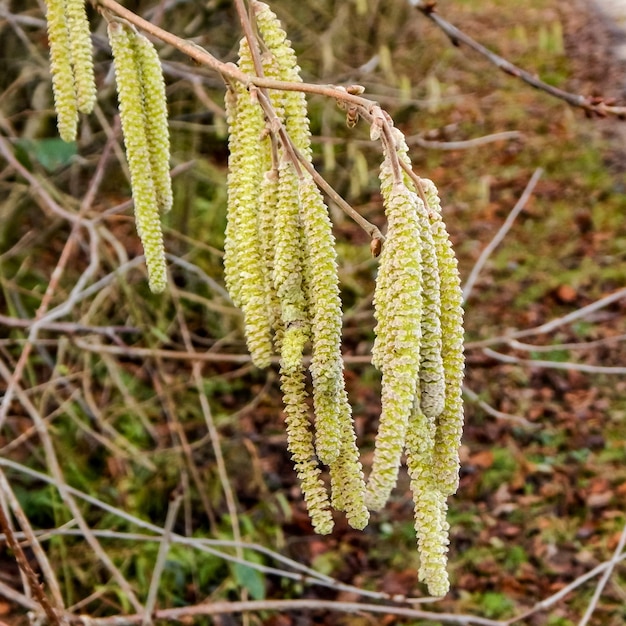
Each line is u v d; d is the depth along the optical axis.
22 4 0.74
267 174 0.20
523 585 0.65
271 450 0.73
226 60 0.86
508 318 0.91
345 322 0.86
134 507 0.62
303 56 0.99
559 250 1.01
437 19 0.38
